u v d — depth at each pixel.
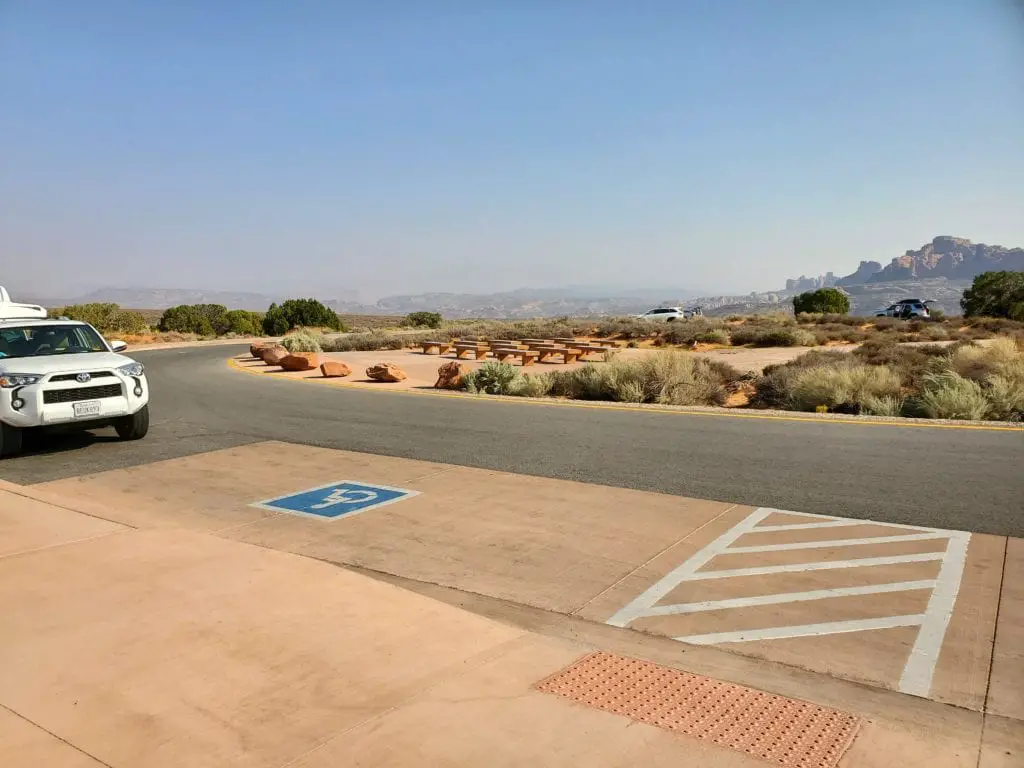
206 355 36.47
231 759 3.43
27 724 3.74
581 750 3.50
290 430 13.34
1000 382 15.66
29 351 12.00
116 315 57.03
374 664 4.35
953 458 10.05
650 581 5.94
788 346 34.50
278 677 4.19
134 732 3.66
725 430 12.81
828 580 5.84
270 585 5.57
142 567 5.95
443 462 10.43
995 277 49.62
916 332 39.75
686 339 36.75
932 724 3.84
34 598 5.32
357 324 88.75
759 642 4.87
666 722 3.78
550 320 62.53
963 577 5.80
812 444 11.31
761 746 3.56
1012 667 4.43
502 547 6.79
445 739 3.58
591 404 16.95
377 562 6.49
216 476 9.77
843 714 3.89
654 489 8.70
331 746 3.52
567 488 8.80
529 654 4.54
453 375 21.08
